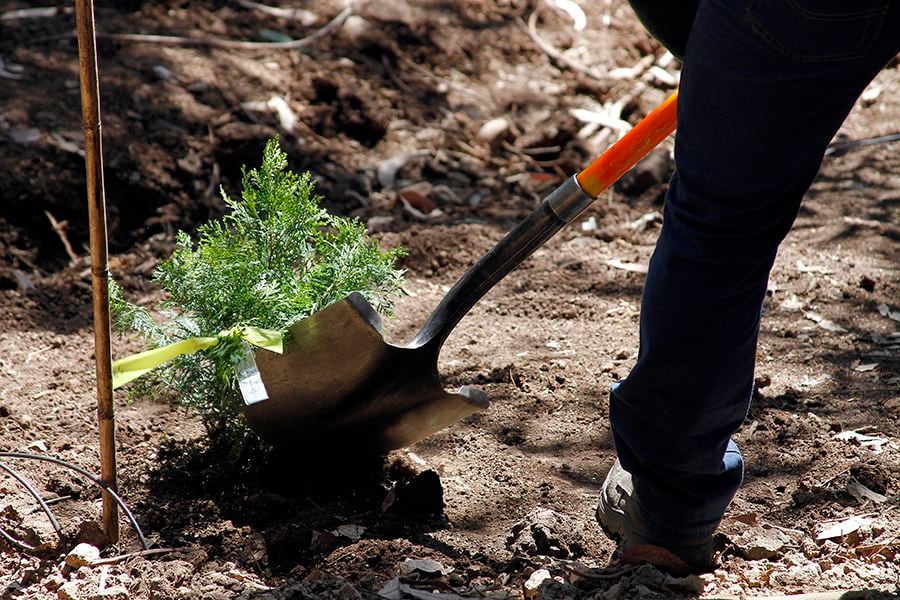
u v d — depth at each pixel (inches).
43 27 398.6
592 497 204.1
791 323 283.4
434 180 377.7
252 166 356.5
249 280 188.9
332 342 175.9
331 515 191.6
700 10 133.2
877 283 306.7
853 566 171.8
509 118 422.0
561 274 311.3
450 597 160.6
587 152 399.9
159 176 337.7
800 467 213.2
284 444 197.3
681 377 147.3
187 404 195.2
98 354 164.2
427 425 195.6
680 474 158.2
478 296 181.8
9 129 335.6
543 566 171.0
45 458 172.1
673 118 165.2
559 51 466.6
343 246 197.0
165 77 381.7
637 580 160.9
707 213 138.5
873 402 239.6
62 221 320.5
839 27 124.3
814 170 139.9
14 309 279.4
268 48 421.1
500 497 203.6
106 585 163.3
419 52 448.1
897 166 394.3
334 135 388.2
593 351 265.6
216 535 182.1
